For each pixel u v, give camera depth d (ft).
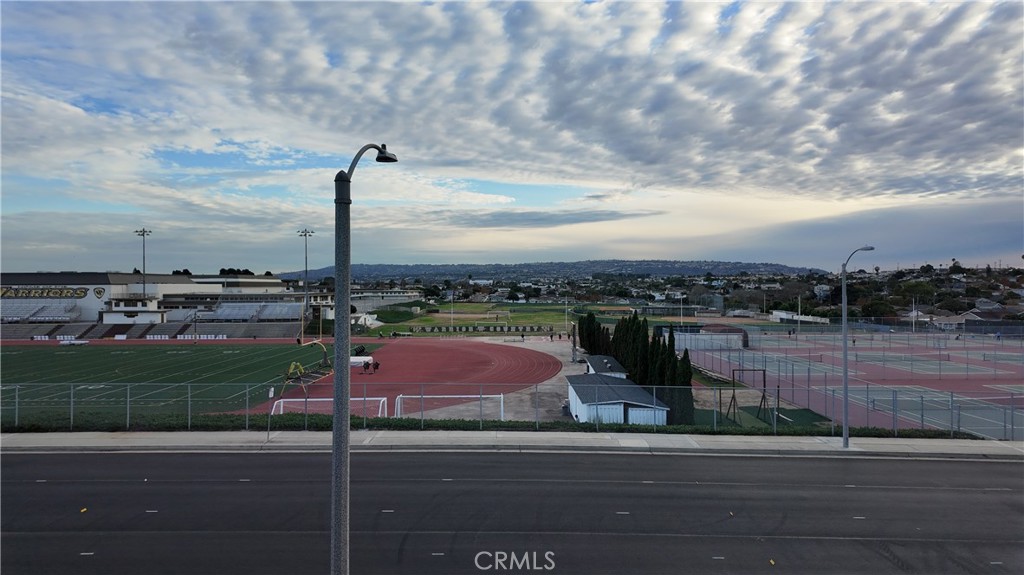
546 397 136.36
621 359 167.73
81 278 371.15
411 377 175.42
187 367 191.01
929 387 148.87
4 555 45.34
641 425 89.71
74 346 269.64
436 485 62.28
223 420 89.04
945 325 328.08
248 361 207.51
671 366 116.47
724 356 207.72
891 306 425.69
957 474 68.03
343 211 27.27
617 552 46.26
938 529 51.37
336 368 27.58
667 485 62.85
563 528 50.85
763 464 71.67
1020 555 46.39
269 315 350.23
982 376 167.84
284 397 135.23
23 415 95.61
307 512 54.49
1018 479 66.23
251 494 59.57
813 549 47.16
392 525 51.21
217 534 49.37
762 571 43.34
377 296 522.06
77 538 48.60
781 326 299.58
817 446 78.48
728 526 51.67
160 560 44.37
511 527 50.98
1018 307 439.63
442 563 44.04
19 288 364.99
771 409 117.19
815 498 59.16
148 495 59.21
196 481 63.82
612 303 619.67
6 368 188.96
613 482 63.82
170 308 394.11
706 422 107.04
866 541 48.80
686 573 42.91
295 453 76.23
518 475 66.18
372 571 42.63
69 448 77.51
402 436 82.48
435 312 501.15
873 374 170.81
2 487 61.72
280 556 45.01
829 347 241.96
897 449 77.15
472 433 84.58
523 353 239.50
